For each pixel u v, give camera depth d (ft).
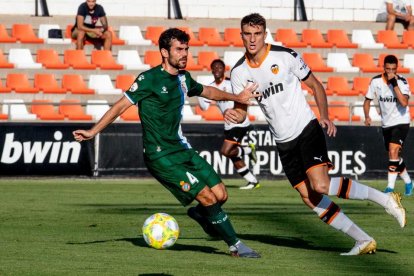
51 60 191.52
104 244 76.28
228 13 217.36
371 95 133.28
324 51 206.18
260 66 68.18
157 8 213.46
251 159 150.92
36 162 148.56
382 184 151.53
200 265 64.90
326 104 68.85
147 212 103.40
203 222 70.85
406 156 158.10
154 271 62.23
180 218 97.35
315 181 68.64
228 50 202.08
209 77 187.21
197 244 76.64
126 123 151.74
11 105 171.32
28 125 148.05
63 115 173.88
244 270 62.80
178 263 65.82
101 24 195.42
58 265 64.85
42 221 93.76
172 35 65.46
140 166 152.66
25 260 67.21
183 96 67.05
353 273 62.03
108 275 60.64
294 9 220.23
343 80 195.31
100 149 150.61
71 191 130.31
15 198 119.34
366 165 158.10
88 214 100.83
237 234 84.07
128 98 65.72
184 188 67.05
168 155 67.00
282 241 79.15
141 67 192.24
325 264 65.92
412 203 120.88
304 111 68.85
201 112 180.04
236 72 69.46
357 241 70.90
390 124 132.26
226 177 155.94
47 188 134.72
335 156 156.66
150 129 66.80
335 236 82.79
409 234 84.64
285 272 62.18
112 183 144.97
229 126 137.69
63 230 86.12
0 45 192.54
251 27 67.26
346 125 157.17
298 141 68.85
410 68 203.10
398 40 213.66
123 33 202.49
